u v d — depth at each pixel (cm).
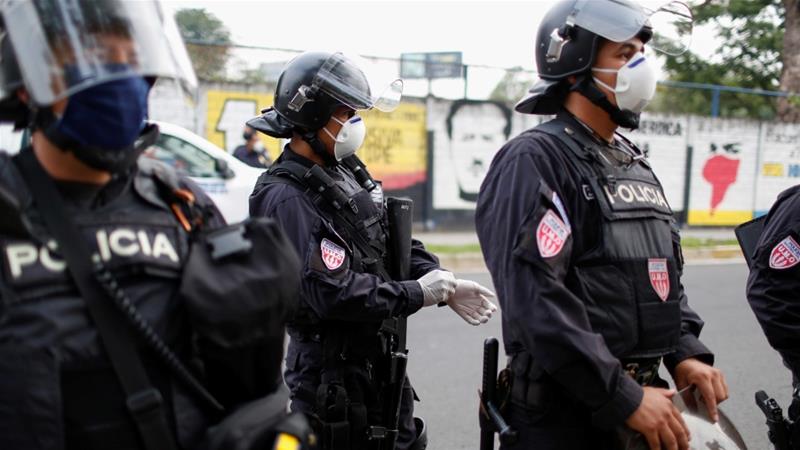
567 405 176
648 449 164
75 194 116
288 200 222
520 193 168
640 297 173
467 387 449
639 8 177
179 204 128
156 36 117
